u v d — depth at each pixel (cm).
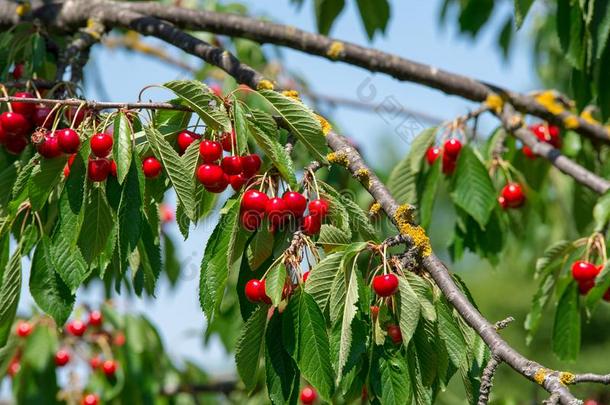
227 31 677
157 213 438
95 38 630
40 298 442
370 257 417
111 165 408
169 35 612
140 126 429
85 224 409
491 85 718
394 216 430
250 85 558
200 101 413
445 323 400
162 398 877
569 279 614
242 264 427
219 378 941
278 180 434
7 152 550
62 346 820
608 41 605
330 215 418
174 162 408
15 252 452
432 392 420
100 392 812
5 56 581
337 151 457
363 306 390
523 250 910
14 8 676
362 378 418
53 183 417
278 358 403
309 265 411
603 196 612
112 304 830
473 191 646
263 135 416
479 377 411
